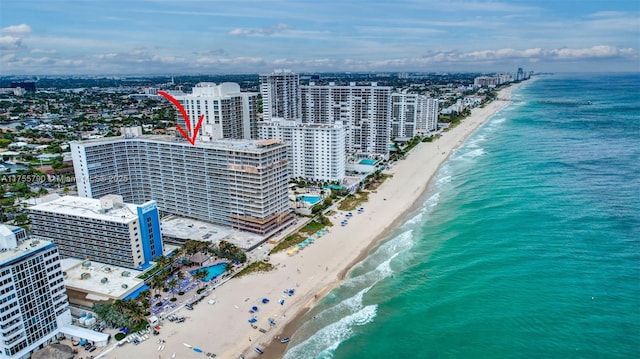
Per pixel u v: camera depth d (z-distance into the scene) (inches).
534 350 4055.1
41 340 4202.8
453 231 6830.7
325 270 5821.9
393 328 4552.2
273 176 6776.6
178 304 4965.6
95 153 7047.2
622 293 4830.2
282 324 4653.1
